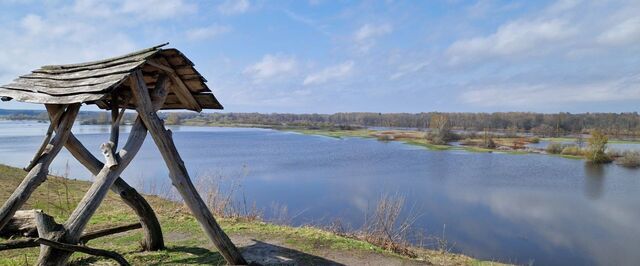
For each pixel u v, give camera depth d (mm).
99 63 4160
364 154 44312
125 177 21016
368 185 23078
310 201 17609
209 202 8703
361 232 7656
